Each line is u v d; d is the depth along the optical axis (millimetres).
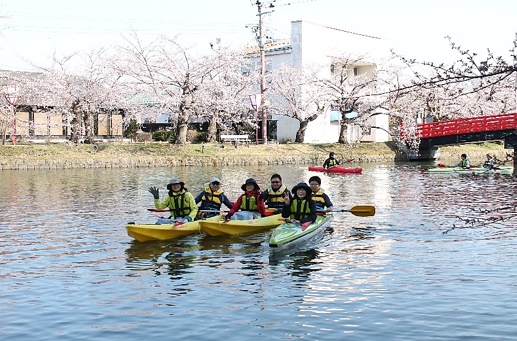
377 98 44938
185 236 13672
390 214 17328
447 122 42281
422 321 8062
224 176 29938
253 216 14602
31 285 9961
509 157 8555
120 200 20609
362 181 27938
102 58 41688
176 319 8258
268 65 49938
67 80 40438
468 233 14117
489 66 6180
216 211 14570
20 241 13523
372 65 51969
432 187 25141
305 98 46000
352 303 8852
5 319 8320
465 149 50812
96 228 15125
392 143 47000
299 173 32094
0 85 39094
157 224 13406
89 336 7684
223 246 12711
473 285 9703
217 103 41469
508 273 10430
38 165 34125
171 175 30375
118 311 8617
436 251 12211
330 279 10156
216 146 40844
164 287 9781
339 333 7676
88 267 11133
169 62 39719
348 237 13734
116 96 41531
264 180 27938
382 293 9320
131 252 12289
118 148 38312
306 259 11594
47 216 17062
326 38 48969
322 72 48219
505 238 13453
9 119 38844
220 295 9312
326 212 14750
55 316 8430
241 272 10656
